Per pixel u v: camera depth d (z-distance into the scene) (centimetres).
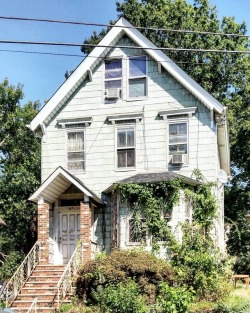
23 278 2295
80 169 2633
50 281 2286
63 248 2583
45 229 2472
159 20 3906
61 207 2608
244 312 1816
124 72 2638
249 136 3494
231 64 3997
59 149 2669
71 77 2662
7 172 3272
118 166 2592
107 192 2555
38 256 2442
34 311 2055
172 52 3888
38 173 3372
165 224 2344
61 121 2670
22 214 3108
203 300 2038
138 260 2072
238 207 3634
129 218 2403
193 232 2316
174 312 1788
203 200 2414
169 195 2364
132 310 1841
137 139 2584
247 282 2416
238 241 3466
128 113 2603
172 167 2520
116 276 2017
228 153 2845
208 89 3912
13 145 3788
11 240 3066
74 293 2125
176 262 2234
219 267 2244
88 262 2116
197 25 3934
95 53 2648
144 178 2420
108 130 2627
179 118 2547
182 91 2559
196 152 2502
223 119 2525
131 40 2645
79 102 2675
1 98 3909
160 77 2597
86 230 2402
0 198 3177
